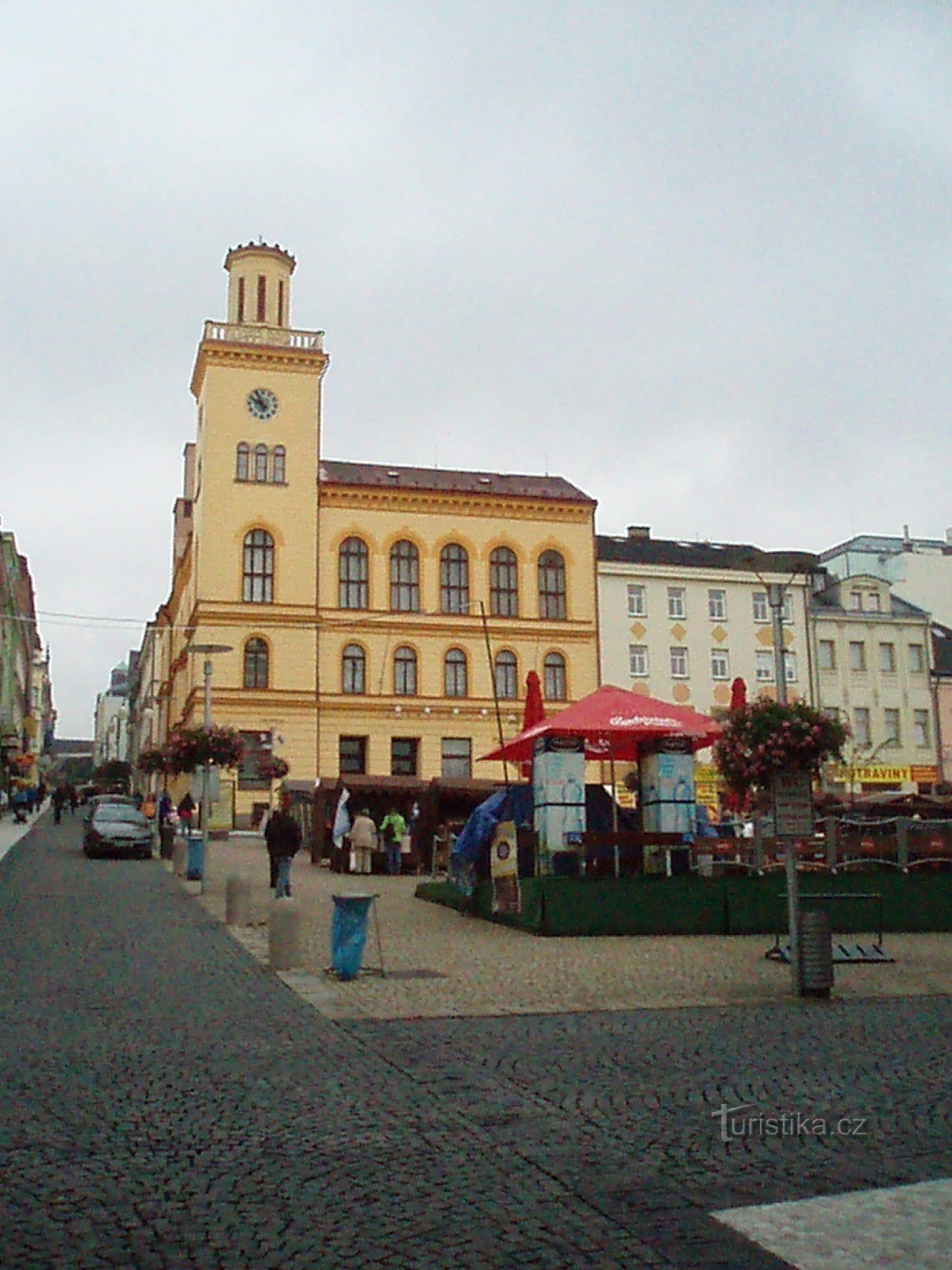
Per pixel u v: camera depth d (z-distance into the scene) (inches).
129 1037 428.8
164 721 3088.1
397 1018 473.7
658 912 760.3
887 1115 321.7
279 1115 320.2
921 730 2452.0
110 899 964.6
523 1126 310.0
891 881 800.9
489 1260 217.5
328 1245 224.4
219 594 2223.2
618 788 1834.4
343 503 2335.1
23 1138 296.5
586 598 2417.6
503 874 802.2
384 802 1457.9
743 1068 383.2
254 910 895.7
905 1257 219.5
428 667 2326.5
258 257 2432.3
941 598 2674.7
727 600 2452.0
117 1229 233.3
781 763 657.0
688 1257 219.1
